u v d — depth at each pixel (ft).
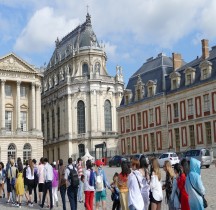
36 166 88.17
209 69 195.93
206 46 205.77
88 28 368.89
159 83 233.76
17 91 285.23
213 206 66.85
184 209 43.45
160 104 226.79
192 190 41.45
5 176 99.55
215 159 178.40
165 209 66.95
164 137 222.48
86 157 230.68
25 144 283.18
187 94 208.85
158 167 47.37
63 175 71.15
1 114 278.26
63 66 378.73
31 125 289.74
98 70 354.13
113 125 340.80
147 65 257.75
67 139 339.36
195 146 201.67
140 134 242.99
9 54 281.13
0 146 273.54
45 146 383.45
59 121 361.51
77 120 340.39
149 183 46.78
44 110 392.88
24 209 79.92
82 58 354.54
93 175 64.90
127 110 256.93
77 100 341.21
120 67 351.87
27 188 85.25
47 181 78.38
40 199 87.66
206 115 195.72
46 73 406.82
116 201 59.67
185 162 43.29
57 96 365.20
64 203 71.15
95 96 336.90
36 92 294.87
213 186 93.50
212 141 191.42
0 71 280.10
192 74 207.51
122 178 52.01
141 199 44.83
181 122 212.02
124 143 257.96
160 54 247.29
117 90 345.72
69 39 388.78
